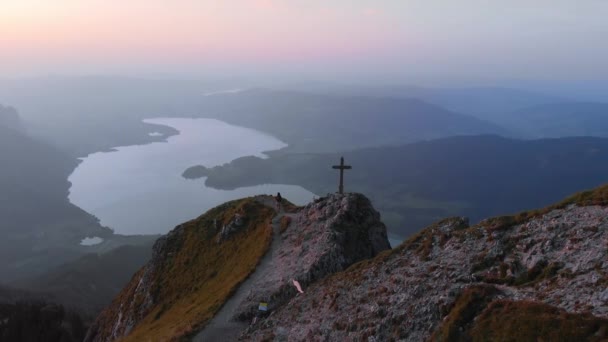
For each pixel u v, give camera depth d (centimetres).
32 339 10688
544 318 2291
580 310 2273
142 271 8538
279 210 7388
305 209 6850
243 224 7288
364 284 3788
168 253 7631
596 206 3186
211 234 7588
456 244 3631
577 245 2870
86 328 11925
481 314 2600
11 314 11844
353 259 5112
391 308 3189
